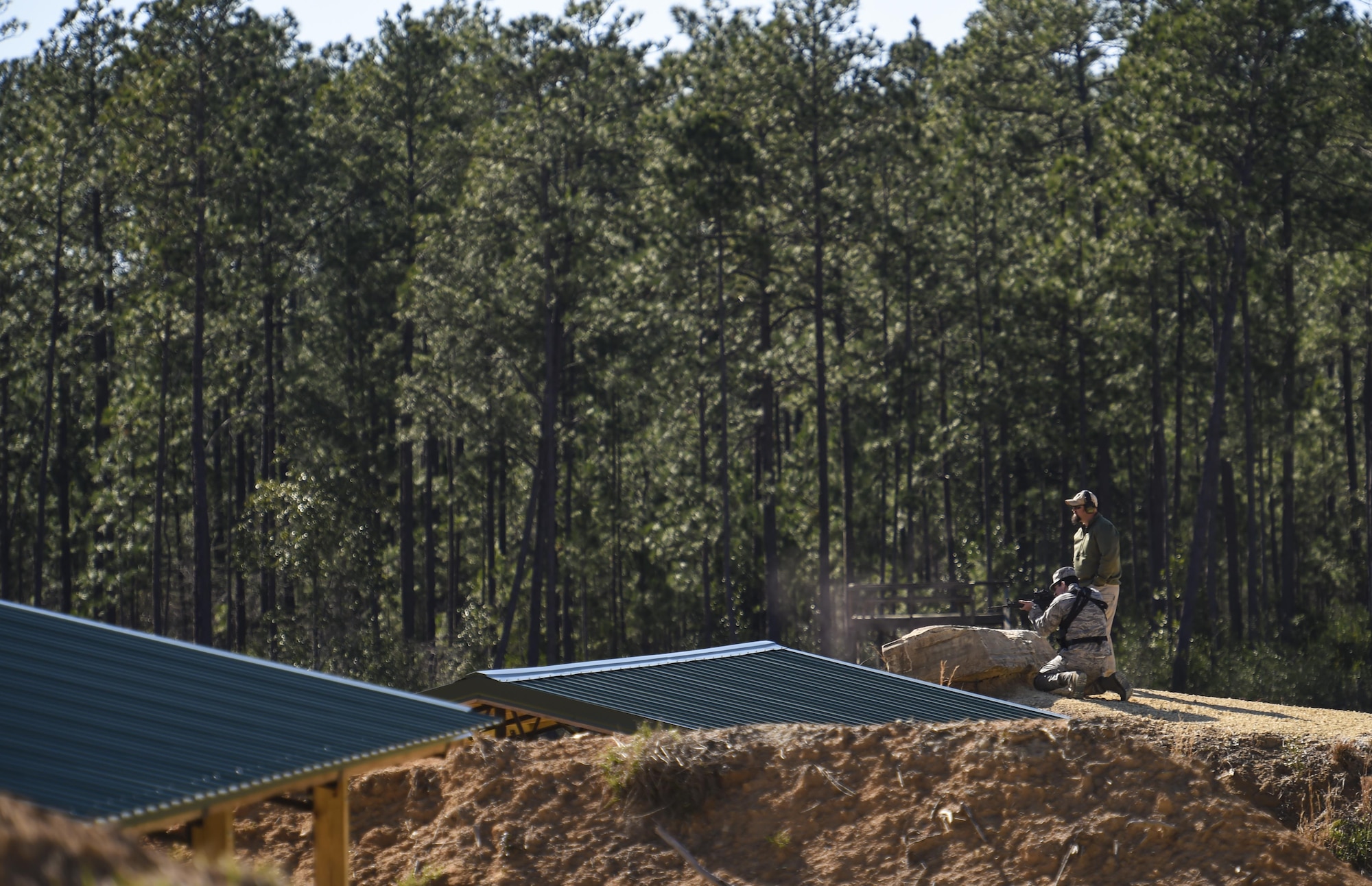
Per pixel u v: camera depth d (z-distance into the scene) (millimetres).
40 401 56375
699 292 53250
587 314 52500
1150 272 48844
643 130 55312
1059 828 10234
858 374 55281
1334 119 43344
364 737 8242
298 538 47156
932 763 11125
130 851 4609
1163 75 43750
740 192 48562
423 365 54719
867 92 50938
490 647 50250
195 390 46312
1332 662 40344
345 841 8789
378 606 52156
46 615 9617
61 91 55062
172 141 45625
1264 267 43469
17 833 4359
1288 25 41844
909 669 18938
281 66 57000
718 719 13500
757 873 10492
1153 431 52156
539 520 52969
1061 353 52594
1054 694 18391
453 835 11398
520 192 54312
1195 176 42344
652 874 10625
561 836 11172
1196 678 38344
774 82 50938
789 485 52344
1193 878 9672
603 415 56375
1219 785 10578
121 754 7305
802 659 17219
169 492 56375
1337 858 10312
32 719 7555
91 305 54000
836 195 51875
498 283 52062
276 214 55438
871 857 10391
